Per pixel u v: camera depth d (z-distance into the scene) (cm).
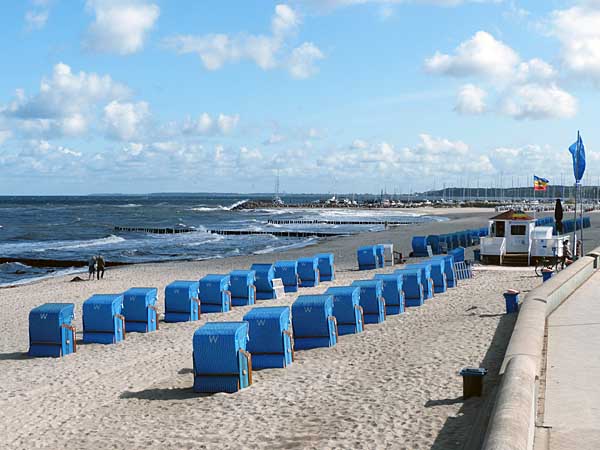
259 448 896
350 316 1738
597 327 1338
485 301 2056
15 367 1616
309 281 2841
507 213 3275
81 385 1396
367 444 855
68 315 1767
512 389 720
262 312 1437
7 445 1033
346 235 7600
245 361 1255
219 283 2270
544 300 1450
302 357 1496
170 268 4159
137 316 1978
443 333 1574
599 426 769
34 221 11881
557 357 1096
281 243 6850
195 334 1239
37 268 4625
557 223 3278
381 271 3309
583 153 2953
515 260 3198
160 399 1228
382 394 1094
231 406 1130
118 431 1047
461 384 1086
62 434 1064
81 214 15162
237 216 14925
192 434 989
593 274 2320
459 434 845
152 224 11244
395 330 1728
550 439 733
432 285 2333
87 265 4750
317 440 898
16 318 2427
